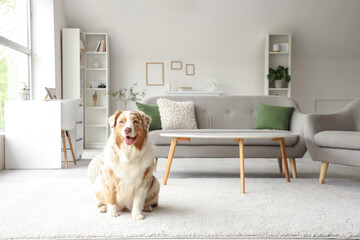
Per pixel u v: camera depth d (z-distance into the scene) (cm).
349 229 184
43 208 226
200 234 176
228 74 693
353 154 289
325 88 704
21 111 400
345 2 613
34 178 340
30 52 531
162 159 490
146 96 691
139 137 195
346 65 701
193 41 665
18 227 187
